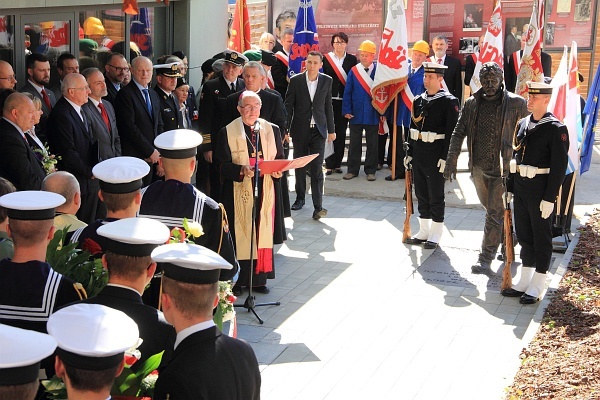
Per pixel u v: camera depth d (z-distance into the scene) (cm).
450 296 851
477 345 729
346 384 649
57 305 408
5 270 408
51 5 966
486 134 895
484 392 636
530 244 840
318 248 1008
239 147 799
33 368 269
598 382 615
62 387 338
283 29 1577
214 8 1320
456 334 753
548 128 800
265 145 814
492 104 889
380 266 944
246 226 808
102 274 448
